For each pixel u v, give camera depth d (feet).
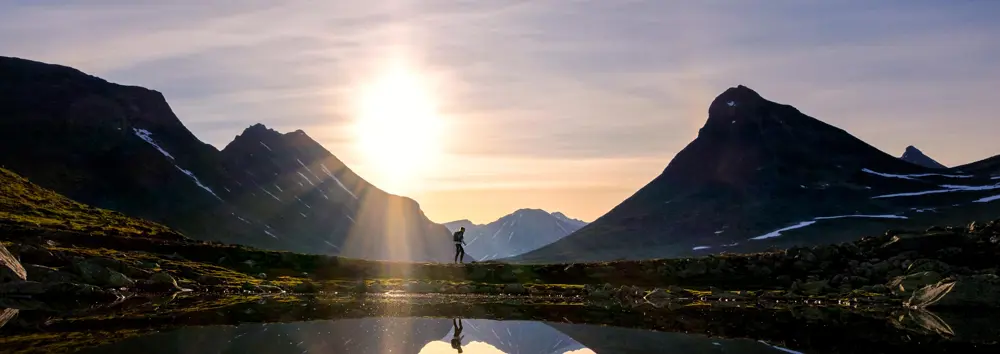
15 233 283.79
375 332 145.79
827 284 268.00
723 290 269.85
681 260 303.89
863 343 138.31
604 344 136.26
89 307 179.83
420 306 207.62
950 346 135.44
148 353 110.63
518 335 147.43
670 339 143.54
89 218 418.31
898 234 307.99
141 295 217.97
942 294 213.66
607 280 289.53
